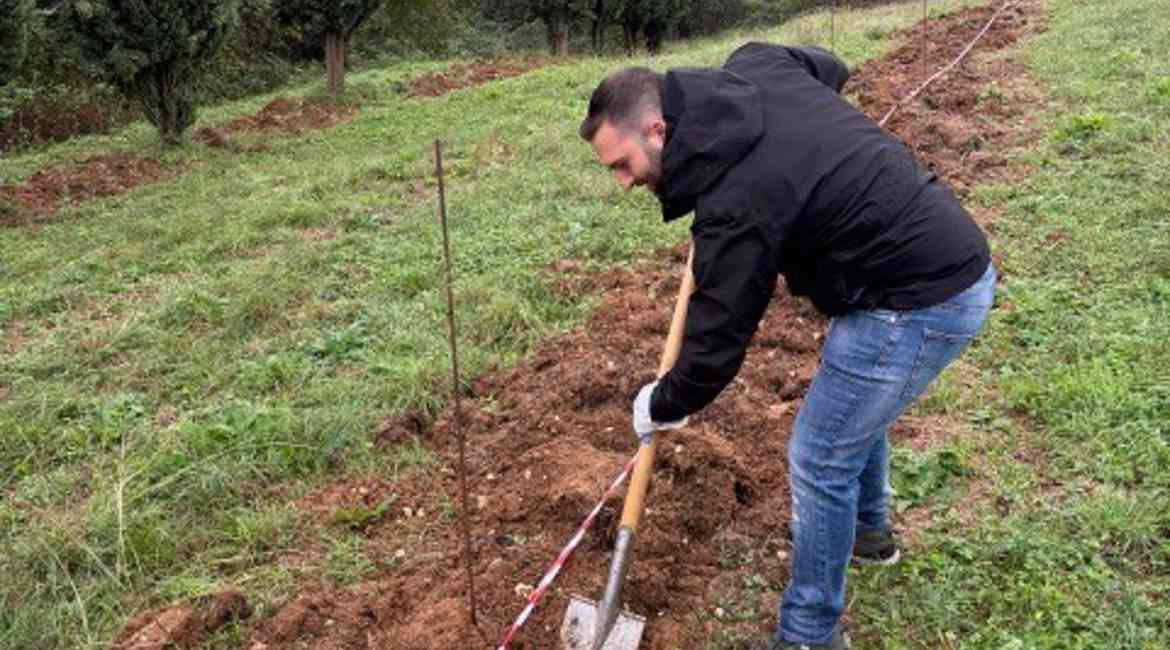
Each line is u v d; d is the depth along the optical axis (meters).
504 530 3.75
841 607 2.94
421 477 4.16
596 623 2.92
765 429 4.27
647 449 2.91
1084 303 5.03
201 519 3.93
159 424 4.71
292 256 6.77
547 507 3.78
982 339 4.81
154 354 5.41
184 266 7.00
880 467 3.17
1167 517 3.40
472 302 5.75
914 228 2.41
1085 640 2.96
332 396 4.75
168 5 11.20
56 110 14.50
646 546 3.52
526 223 7.13
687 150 2.31
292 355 5.28
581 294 5.86
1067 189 6.51
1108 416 4.00
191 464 4.16
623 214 7.13
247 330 5.70
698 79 2.37
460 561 3.60
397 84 16.23
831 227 2.40
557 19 21.08
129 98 11.84
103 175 10.60
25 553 3.63
